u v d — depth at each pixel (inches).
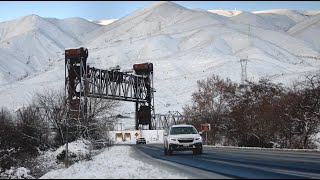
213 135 2733.8
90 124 2139.5
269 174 654.5
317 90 1923.0
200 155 1190.9
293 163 866.1
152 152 1498.5
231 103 2509.8
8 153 1747.0
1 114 2340.1
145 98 3380.9
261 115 2094.0
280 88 2466.8
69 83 2472.9
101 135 2265.0
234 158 1037.2
